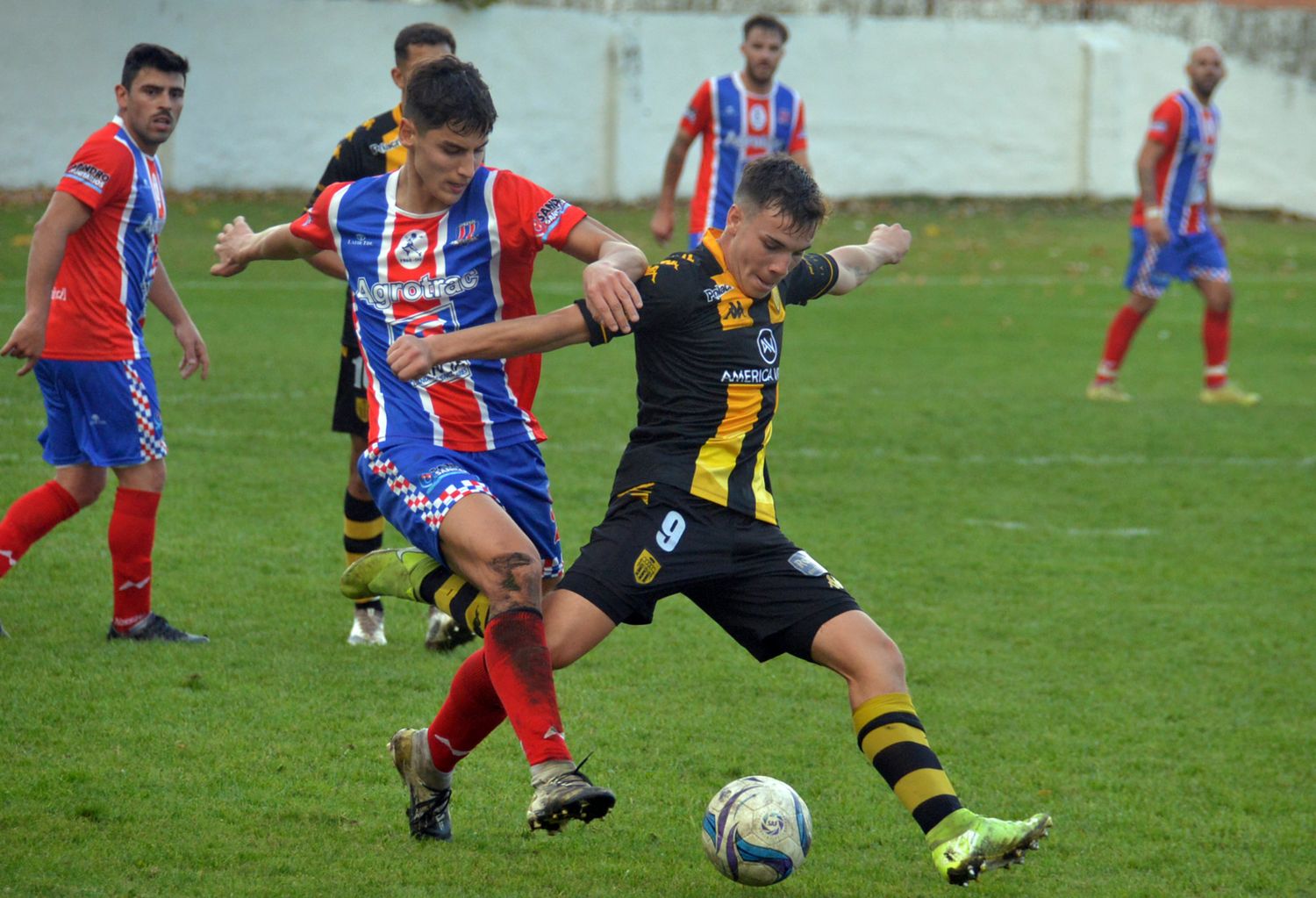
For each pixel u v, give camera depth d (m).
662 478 13.60
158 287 21.48
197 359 21.78
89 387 19.34
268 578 23.66
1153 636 23.11
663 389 13.85
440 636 19.66
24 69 78.81
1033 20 105.88
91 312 19.30
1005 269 79.44
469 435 14.20
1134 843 15.41
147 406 19.78
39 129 79.75
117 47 80.81
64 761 15.57
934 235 89.31
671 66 94.44
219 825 14.21
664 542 13.45
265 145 85.94
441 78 13.38
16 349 18.48
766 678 20.42
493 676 12.67
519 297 14.50
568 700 18.94
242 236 15.98
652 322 13.58
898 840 15.21
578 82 92.88
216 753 16.16
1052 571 26.69
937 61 101.00
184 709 17.47
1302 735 18.98
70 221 18.80
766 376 14.00
